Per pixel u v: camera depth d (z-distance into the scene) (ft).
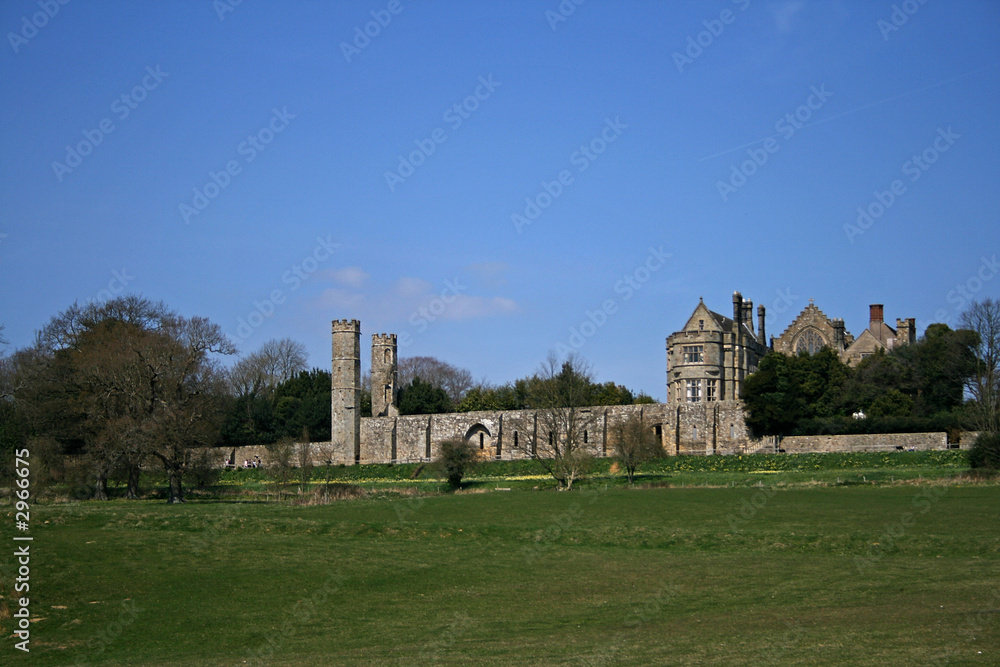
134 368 241.76
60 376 282.77
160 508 195.11
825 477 243.81
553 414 292.20
